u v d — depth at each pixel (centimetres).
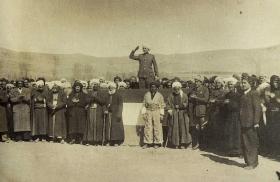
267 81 805
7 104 964
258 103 725
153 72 902
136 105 877
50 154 891
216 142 820
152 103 855
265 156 800
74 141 928
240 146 786
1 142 954
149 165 809
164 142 870
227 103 793
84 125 912
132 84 915
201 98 834
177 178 778
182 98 848
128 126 880
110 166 837
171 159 804
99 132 894
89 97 909
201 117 834
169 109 852
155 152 837
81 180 838
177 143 842
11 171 896
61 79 966
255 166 740
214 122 819
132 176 804
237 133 786
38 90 954
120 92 888
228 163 769
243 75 804
